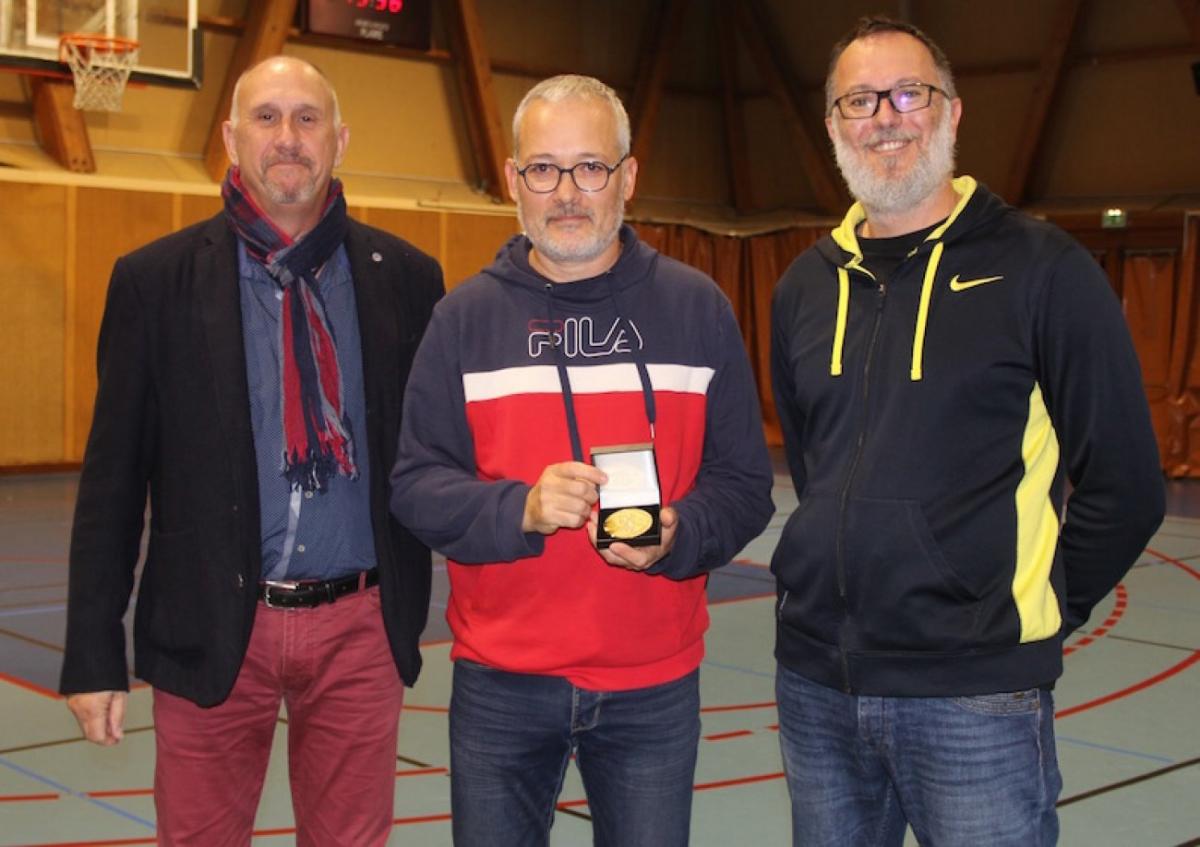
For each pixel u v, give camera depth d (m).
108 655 2.62
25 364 12.66
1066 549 2.35
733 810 4.10
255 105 2.64
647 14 17.00
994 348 2.25
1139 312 13.89
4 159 12.56
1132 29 14.38
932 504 2.27
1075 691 5.47
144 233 13.09
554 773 2.48
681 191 17.72
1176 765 4.50
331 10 14.22
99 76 12.21
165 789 2.69
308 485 2.64
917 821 2.34
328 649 2.69
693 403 2.46
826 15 16.36
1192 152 14.25
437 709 5.17
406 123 15.23
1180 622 6.86
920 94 2.35
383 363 2.73
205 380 2.62
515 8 15.84
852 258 2.44
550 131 2.36
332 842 2.76
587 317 2.43
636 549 2.21
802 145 16.94
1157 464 2.26
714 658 5.99
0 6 11.87
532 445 2.39
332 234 2.73
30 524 9.85
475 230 15.15
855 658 2.32
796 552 2.41
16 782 4.32
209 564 2.59
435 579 7.86
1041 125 14.94
